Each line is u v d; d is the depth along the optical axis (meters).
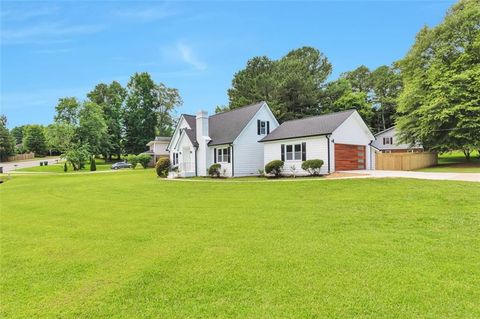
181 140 27.59
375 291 3.72
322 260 4.83
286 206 9.73
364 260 4.77
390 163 22.22
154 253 5.52
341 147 20.30
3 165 57.81
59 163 60.06
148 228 7.51
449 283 3.87
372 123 53.12
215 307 3.48
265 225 7.34
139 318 3.31
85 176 29.06
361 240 5.82
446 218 7.17
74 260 5.31
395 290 3.72
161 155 49.88
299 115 40.91
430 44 27.59
